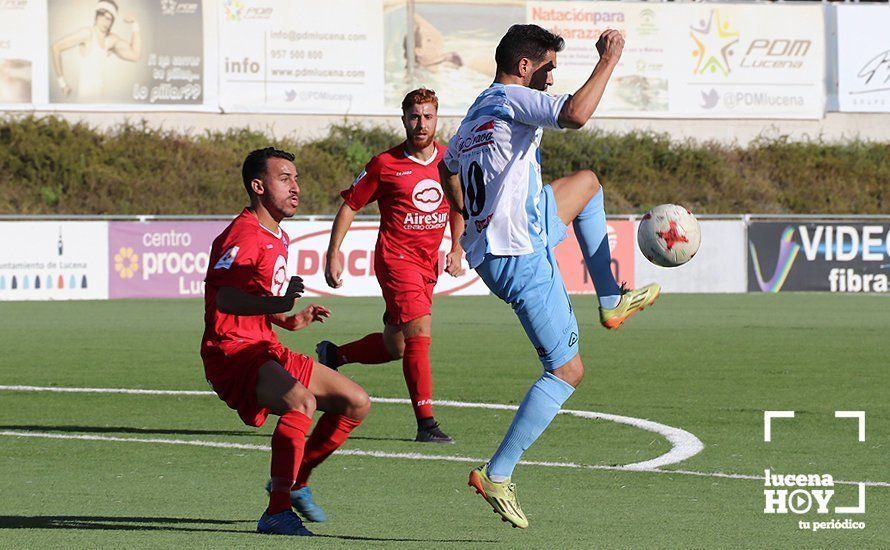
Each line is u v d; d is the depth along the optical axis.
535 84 17.62
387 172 26.91
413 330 26.11
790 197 109.31
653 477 21.31
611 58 16.61
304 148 105.06
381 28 106.50
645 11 110.75
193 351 44.53
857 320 58.84
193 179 99.50
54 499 19.50
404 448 24.81
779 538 16.45
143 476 21.66
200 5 102.94
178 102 102.75
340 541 16.17
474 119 17.42
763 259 81.12
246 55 104.06
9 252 69.94
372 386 35.28
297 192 18.17
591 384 35.12
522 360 41.72
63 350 44.81
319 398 18.08
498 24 108.00
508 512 16.62
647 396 32.50
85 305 67.25
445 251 77.00
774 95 113.50
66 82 100.50
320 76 105.56
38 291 70.56
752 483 20.75
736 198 108.31
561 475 21.55
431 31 107.19
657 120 114.31
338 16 105.56
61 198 96.06
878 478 21.17
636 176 108.81
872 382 35.69
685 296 77.25
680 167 110.38
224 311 17.44
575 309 65.81
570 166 108.62
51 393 33.44
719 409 30.02
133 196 97.31
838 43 114.44
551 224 17.50
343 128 107.38
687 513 18.22
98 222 71.62
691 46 112.12
